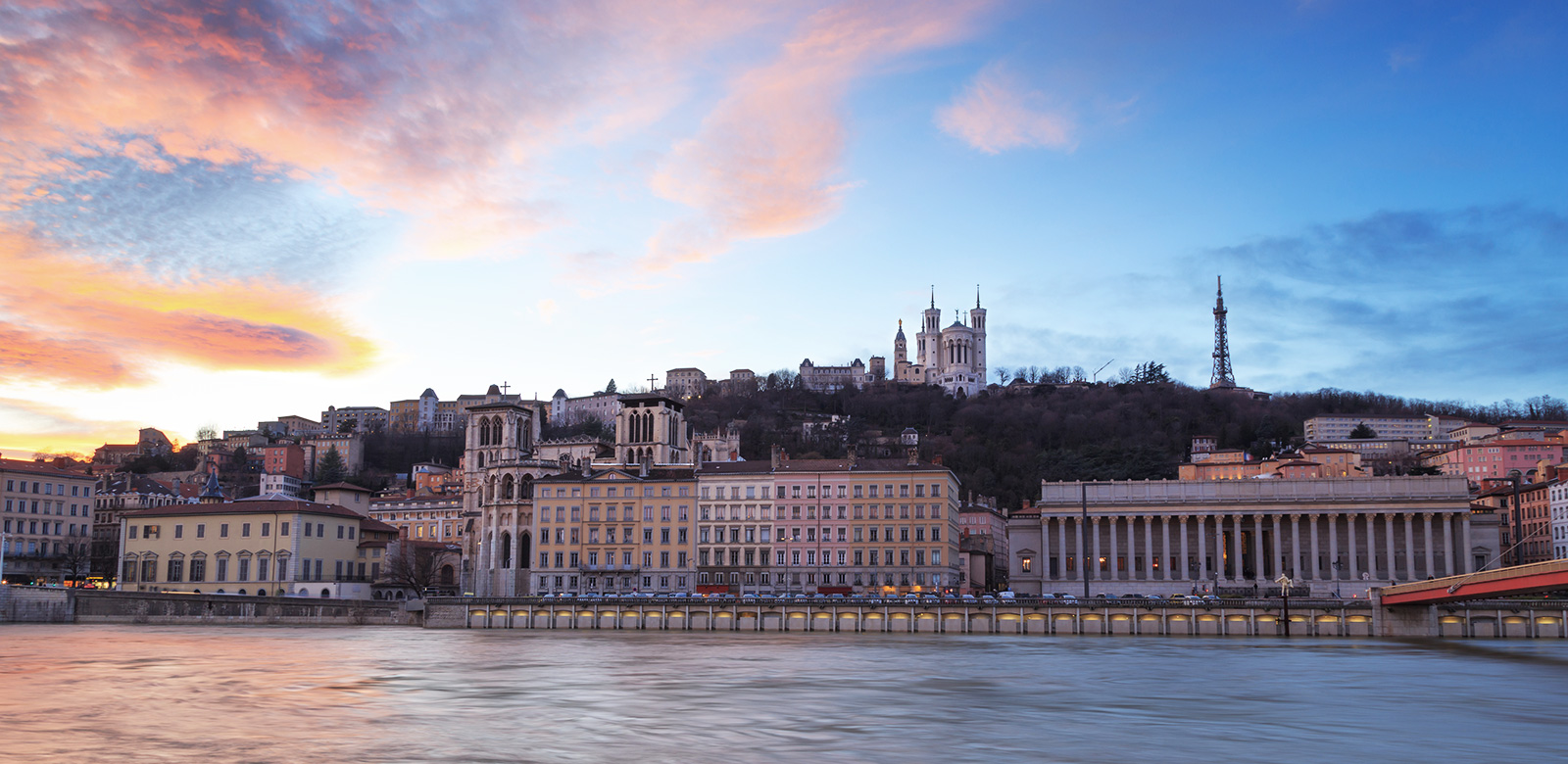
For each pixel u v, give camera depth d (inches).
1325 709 2837.1
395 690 3179.1
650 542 7721.5
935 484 7475.4
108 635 5482.3
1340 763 2178.9
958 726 2559.1
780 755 2206.0
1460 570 7780.5
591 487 7854.3
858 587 7436.0
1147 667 3868.1
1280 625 5689.0
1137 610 5777.6
